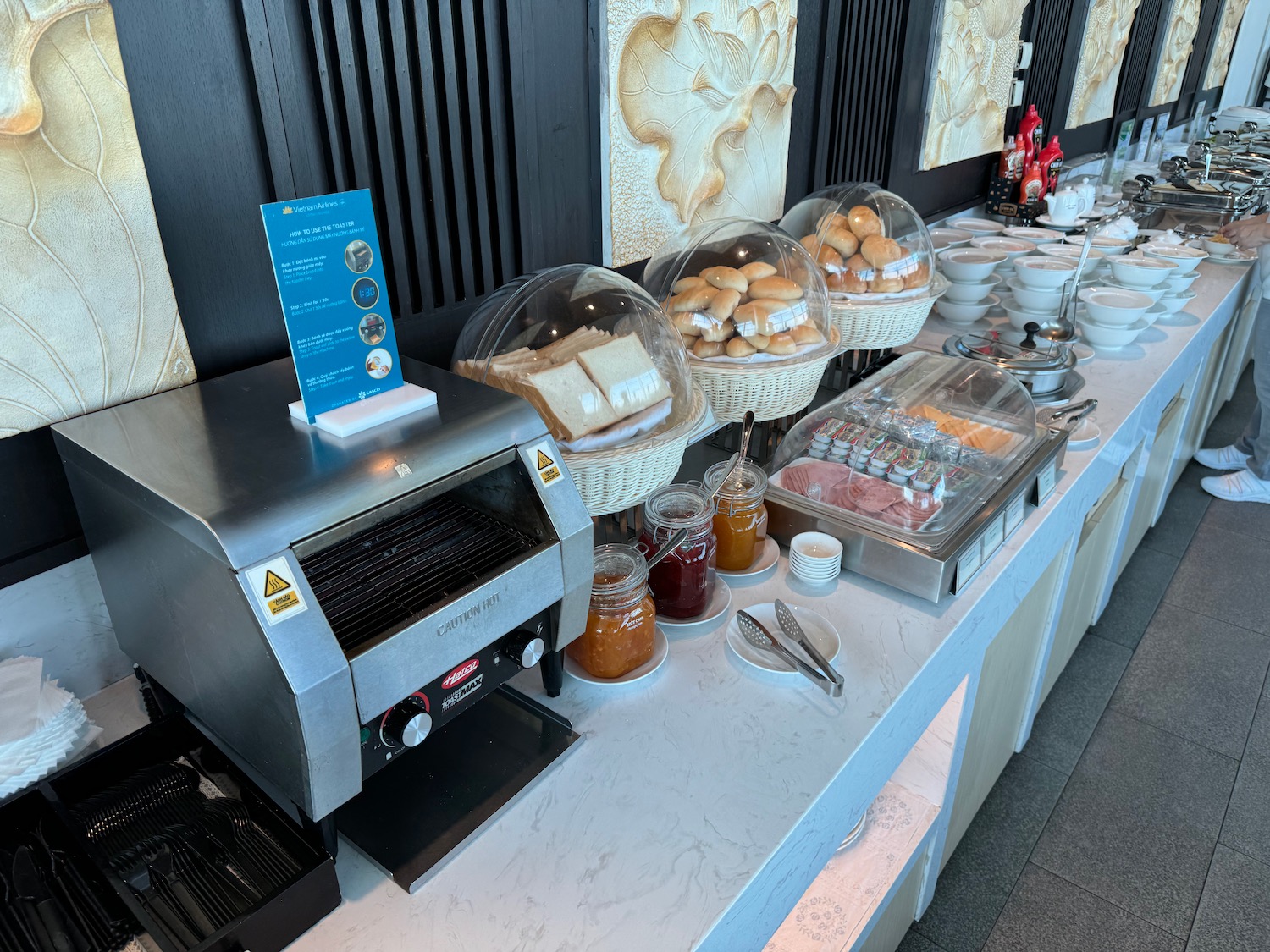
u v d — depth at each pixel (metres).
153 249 0.87
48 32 0.74
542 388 0.97
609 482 1.00
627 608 0.93
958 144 2.48
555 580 0.81
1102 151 3.88
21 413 0.81
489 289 1.28
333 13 0.94
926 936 1.53
